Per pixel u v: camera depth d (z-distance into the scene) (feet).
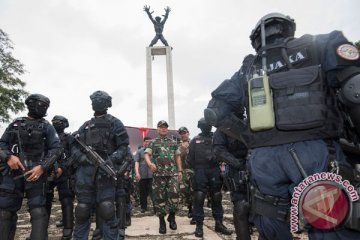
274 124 5.44
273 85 5.52
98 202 12.60
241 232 10.90
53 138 12.33
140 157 27.66
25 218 23.71
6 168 11.29
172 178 18.19
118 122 13.73
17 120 12.17
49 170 12.36
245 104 6.19
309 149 5.15
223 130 6.59
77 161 12.95
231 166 11.56
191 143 17.54
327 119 5.16
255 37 6.56
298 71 5.39
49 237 17.70
